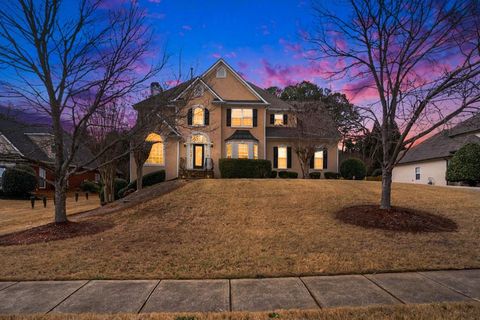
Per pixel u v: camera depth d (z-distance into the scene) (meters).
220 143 23.06
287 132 25.12
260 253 6.58
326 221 9.26
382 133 9.98
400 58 9.41
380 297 4.45
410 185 16.23
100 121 13.31
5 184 22.30
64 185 9.49
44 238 8.00
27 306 4.26
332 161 25.06
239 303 4.29
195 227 8.88
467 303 4.16
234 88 24.42
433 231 8.18
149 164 22.31
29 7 8.38
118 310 4.11
